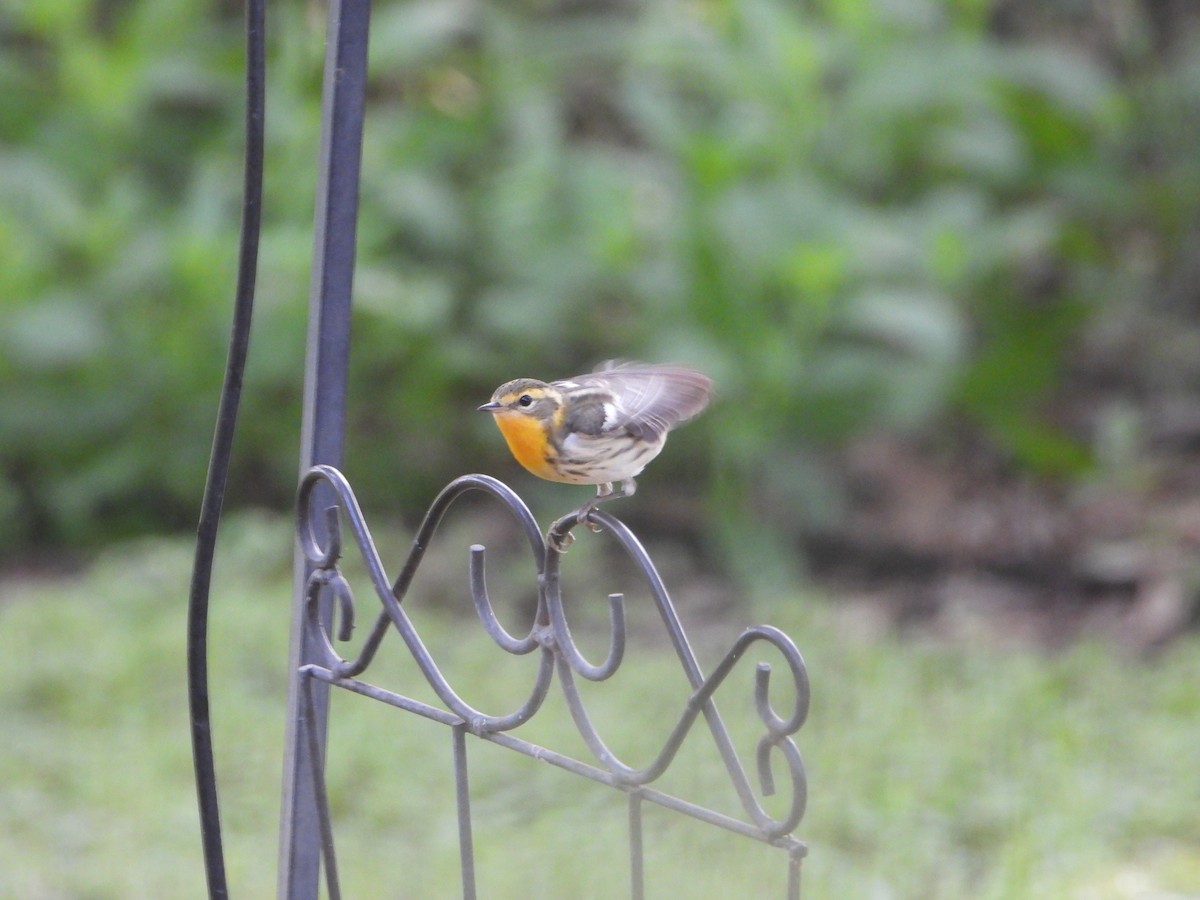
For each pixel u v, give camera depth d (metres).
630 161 14.55
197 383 12.95
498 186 13.60
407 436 13.86
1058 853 7.18
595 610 11.66
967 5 13.70
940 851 7.46
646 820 7.93
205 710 4.37
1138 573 12.12
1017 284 15.34
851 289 12.74
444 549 12.48
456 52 15.14
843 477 14.20
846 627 10.94
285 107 12.91
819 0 14.20
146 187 14.35
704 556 13.00
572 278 13.05
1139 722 8.97
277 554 11.99
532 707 4.01
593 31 14.88
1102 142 15.07
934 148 13.98
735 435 12.59
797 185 12.93
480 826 8.09
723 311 12.63
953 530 13.31
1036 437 13.62
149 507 13.66
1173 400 15.18
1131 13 16.62
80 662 10.05
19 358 12.94
